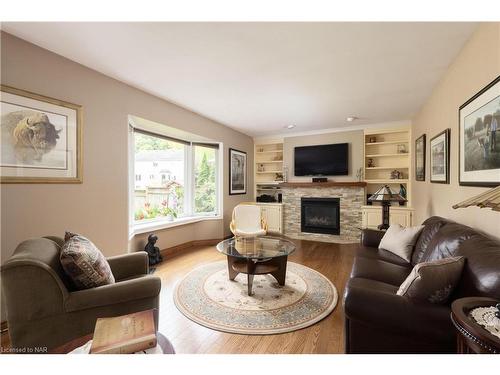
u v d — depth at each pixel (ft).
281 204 18.17
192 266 11.03
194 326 6.38
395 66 7.98
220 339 5.86
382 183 16.38
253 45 6.77
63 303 4.40
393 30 6.07
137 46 6.87
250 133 18.79
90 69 8.21
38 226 6.93
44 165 7.02
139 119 10.37
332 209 16.99
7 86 6.27
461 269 4.29
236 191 17.88
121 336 3.09
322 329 6.23
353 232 16.25
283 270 8.84
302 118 14.51
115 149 9.13
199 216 15.56
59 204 7.41
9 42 6.30
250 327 6.29
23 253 4.53
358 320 4.35
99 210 8.57
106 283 5.06
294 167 18.45
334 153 16.94
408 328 4.03
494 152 5.18
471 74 6.35
